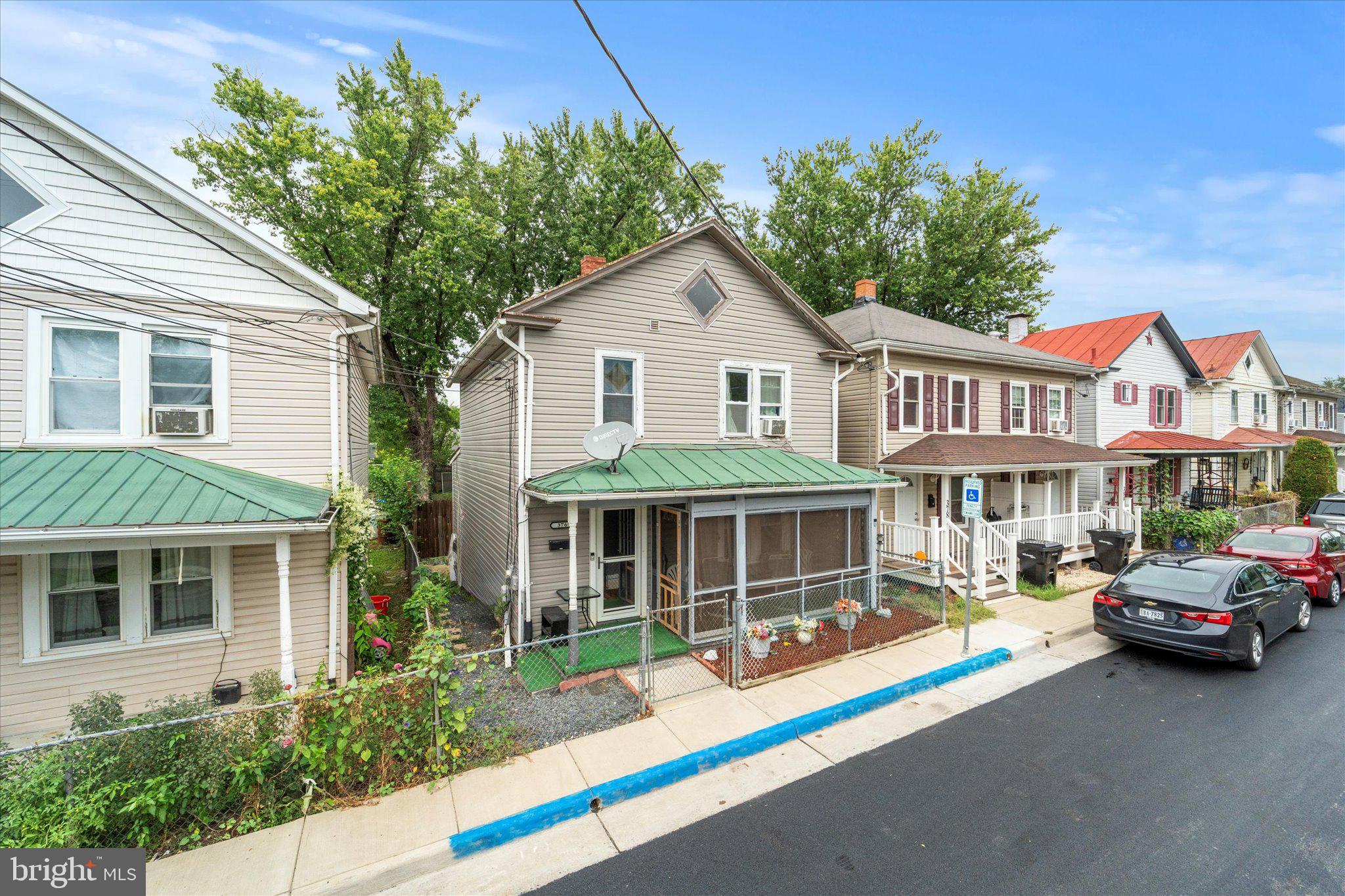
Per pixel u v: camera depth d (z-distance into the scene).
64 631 6.28
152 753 4.48
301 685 7.30
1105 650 8.89
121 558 6.48
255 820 4.63
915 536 12.15
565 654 8.25
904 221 25.92
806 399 11.64
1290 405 27.20
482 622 10.74
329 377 7.76
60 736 6.11
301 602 7.37
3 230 6.19
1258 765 5.49
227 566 6.91
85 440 6.56
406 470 17.91
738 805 5.04
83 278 6.56
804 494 9.62
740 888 4.04
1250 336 23.53
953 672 7.84
